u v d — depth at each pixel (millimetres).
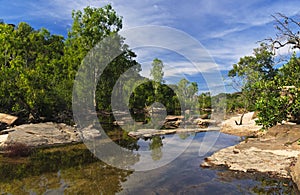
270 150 8211
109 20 19797
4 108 16688
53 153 9664
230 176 6691
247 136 12766
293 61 9422
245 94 17250
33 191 5855
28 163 8289
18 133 11625
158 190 5848
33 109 16375
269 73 24281
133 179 6605
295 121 10195
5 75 15883
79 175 6996
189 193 5641
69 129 13664
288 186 5887
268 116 9305
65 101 18234
